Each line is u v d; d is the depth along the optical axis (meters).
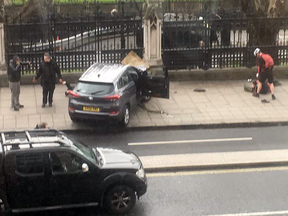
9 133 11.86
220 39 24.36
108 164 11.53
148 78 18.31
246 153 15.21
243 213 11.80
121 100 16.72
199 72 21.97
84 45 22.52
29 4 25.86
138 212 11.77
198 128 17.52
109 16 21.38
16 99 18.31
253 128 17.53
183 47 21.94
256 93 20.06
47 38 21.95
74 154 11.18
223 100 19.78
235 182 13.45
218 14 22.58
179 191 12.89
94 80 16.78
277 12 22.20
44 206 11.13
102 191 11.34
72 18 21.36
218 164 14.37
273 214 11.78
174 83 21.66
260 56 19.67
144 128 17.30
